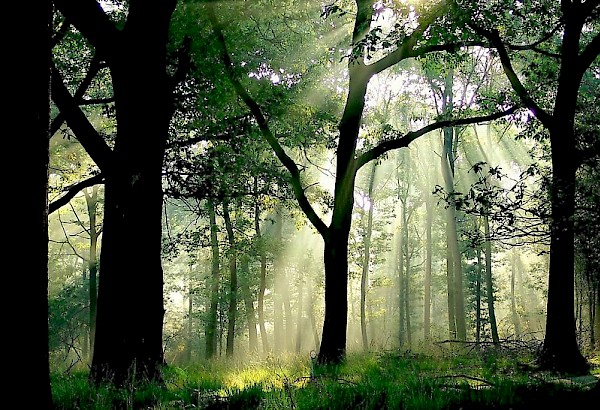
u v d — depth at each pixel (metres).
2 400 3.46
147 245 7.95
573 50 11.34
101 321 7.88
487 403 5.48
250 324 30.53
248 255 26.14
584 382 7.65
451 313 29.70
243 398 5.86
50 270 33.97
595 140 10.76
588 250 10.07
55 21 13.09
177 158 13.81
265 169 15.93
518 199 9.74
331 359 12.16
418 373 8.15
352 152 13.24
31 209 3.66
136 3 8.06
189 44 11.51
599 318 21.38
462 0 11.62
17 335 3.55
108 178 8.64
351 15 15.83
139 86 8.01
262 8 13.58
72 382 7.33
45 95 3.85
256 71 14.73
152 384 6.89
